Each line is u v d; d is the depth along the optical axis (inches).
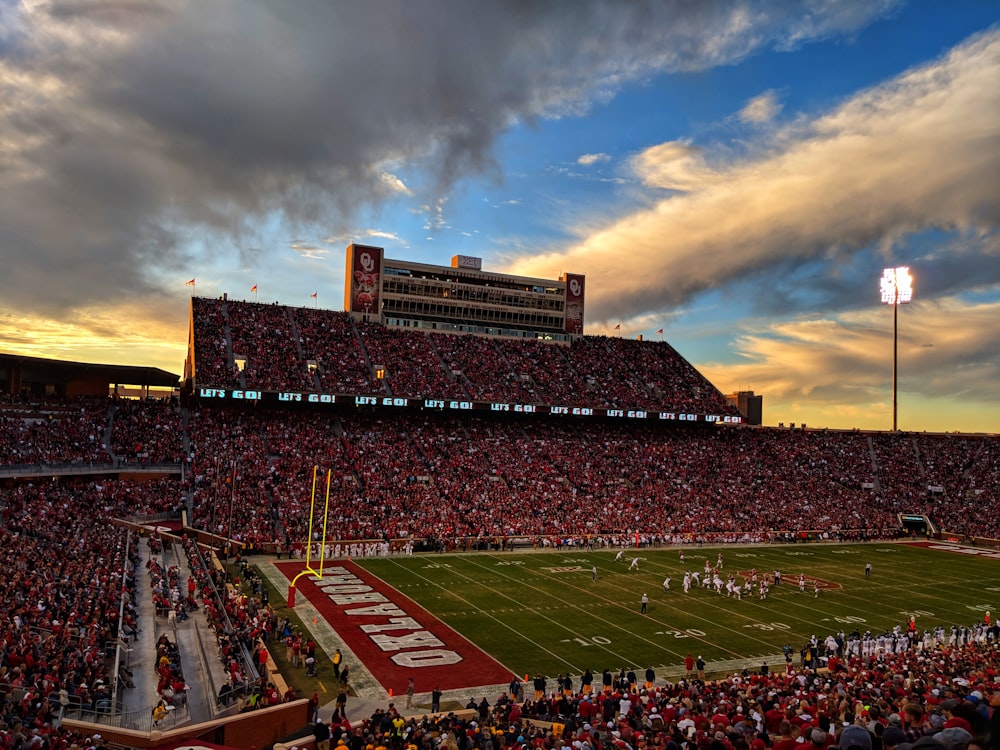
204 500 2225.6
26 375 2628.0
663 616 1556.3
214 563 1724.9
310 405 3011.8
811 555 2420.0
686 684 984.9
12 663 856.9
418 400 2940.5
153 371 2701.8
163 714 859.4
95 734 799.1
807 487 3196.4
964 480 3376.0
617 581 1882.4
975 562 2395.4
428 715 957.2
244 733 880.3
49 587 1164.5
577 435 3270.2
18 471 1988.2
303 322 3218.5
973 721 251.3
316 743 848.3
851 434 3757.4
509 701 989.8
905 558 2434.8
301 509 2258.9
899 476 3420.3
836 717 692.1
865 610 1668.3
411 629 1408.7
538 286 3841.0
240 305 3191.4
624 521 2625.5
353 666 1202.0
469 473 2738.7
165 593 1374.3
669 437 3442.4
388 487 2512.3
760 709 756.6
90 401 2561.5
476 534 2367.1
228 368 2743.6
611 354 3833.7
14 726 648.4
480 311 3710.6
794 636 1444.4
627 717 791.7
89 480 2220.7
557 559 2178.9
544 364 3523.6
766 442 3548.2
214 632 1232.8
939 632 1425.9
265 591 1524.4
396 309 3531.0
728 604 1675.7
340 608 1539.1
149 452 2401.6
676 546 2508.6
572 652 1301.7
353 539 2187.5
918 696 716.0
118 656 957.8
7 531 1478.8
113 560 1498.5
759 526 2795.3
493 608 1578.5
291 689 1035.3
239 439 2578.7
